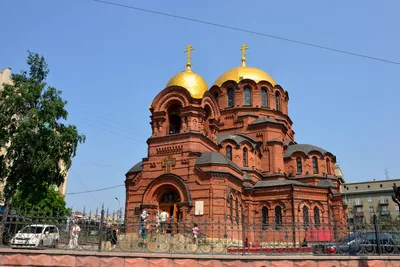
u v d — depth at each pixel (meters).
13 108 29.11
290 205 38.44
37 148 28.75
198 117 36.25
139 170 39.41
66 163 30.47
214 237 30.86
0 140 29.08
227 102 50.53
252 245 20.47
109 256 15.95
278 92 52.66
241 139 43.62
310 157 46.84
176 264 16.02
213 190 32.75
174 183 33.81
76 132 30.94
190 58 41.41
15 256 15.65
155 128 36.78
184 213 32.47
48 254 15.82
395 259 16.33
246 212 38.91
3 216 17.11
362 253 17.28
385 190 97.38
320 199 40.22
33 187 29.11
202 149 35.78
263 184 41.03
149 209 33.88
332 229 19.27
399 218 19.28
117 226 18.50
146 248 19.25
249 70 52.44
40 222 17.56
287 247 18.05
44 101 29.66
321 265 16.16
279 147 46.22
